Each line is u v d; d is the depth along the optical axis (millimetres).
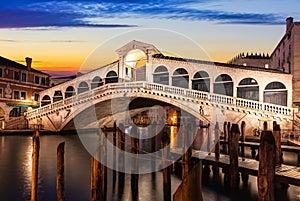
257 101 27422
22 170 15281
